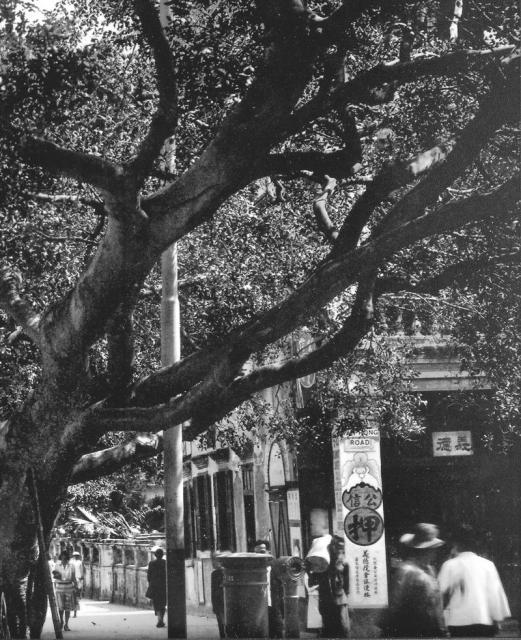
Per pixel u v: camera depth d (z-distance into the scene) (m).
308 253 19.52
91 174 13.02
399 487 23.66
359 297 14.25
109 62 14.86
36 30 13.22
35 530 15.77
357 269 13.34
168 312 19.44
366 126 16.48
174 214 13.36
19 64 13.20
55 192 16.22
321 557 20.45
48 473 15.43
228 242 19.67
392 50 16.27
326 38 12.80
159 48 12.95
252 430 25.09
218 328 20.52
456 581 14.91
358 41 14.51
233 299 20.33
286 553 27.27
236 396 14.39
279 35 12.77
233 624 20.05
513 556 23.34
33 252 17.20
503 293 16.73
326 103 13.66
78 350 14.54
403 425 21.45
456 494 23.67
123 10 15.12
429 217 13.23
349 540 22.73
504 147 15.76
